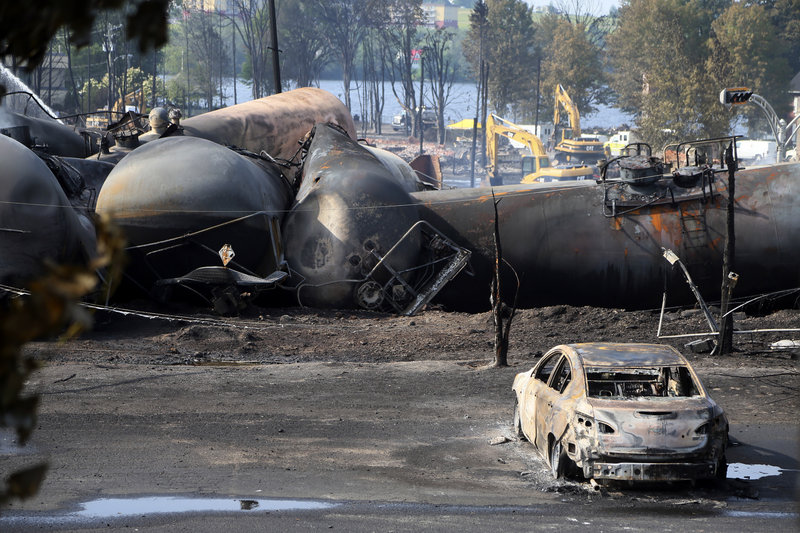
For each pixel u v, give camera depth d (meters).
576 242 70.56
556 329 57.81
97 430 31.88
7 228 53.03
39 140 86.12
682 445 24.19
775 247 68.25
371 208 67.81
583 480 26.20
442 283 68.44
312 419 34.56
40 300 4.48
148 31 5.01
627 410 24.77
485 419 35.00
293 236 68.69
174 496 24.17
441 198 74.00
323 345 53.72
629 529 21.19
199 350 51.31
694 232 68.94
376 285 67.12
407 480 26.30
